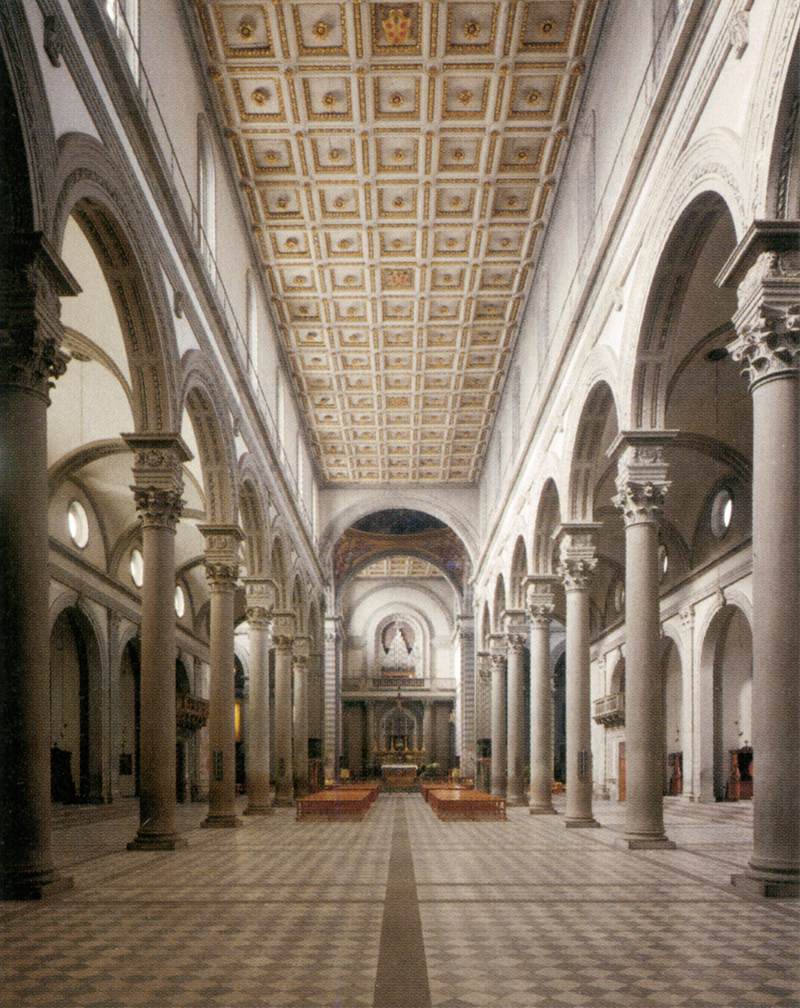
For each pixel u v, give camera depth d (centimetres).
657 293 1270
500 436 3098
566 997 573
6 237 848
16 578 874
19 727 884
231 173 1967
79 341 1603
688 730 2461
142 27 1317
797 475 874
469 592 4500
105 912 851
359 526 4441
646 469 1352
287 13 1588
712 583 2306
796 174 862
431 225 2173
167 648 1376
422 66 1709
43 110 870
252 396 2012
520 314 2548
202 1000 570
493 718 3172
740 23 925
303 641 3158
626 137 1447
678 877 1066
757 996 573
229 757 1864
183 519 2727
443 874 1114
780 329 875
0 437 878
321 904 898
